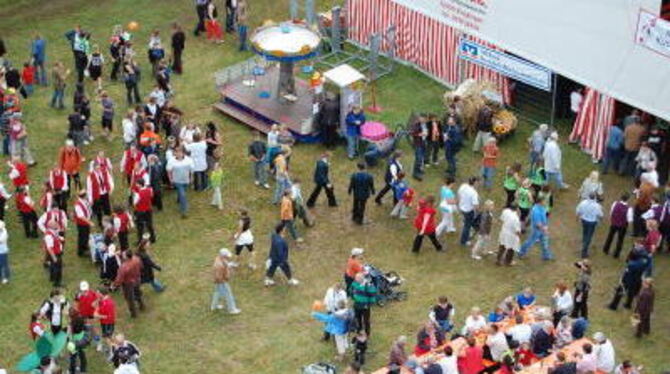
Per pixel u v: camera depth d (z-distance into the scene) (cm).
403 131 4925
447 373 3488
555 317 3838
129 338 3903
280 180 4503
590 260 4306
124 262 3891
